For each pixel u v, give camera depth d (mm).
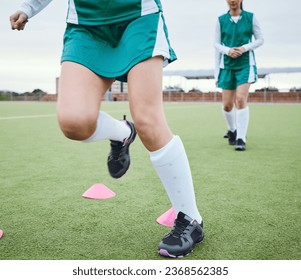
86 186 2850
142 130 1633
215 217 2152
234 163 3775
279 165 3668
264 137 6082
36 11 1827
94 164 3723
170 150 1691
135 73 1593
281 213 2219
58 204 2402
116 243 1804
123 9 1655
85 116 1573
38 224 2051
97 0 1658
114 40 1706
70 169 3479
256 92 31047
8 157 4086
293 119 10219
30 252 1710
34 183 2945
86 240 1838
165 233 1925
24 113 12492
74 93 1578
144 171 3363
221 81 5020
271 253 1688
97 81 1653
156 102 1633
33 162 3811
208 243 1793
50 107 17906
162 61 1680
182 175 1728
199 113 13203
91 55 1656
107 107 16625
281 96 30406
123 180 3029
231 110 5074
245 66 4773
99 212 2246
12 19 1802
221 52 4852
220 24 4980
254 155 4273
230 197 2557
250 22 4812
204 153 4426
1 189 2766
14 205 2383
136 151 4543
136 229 1979
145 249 1739
